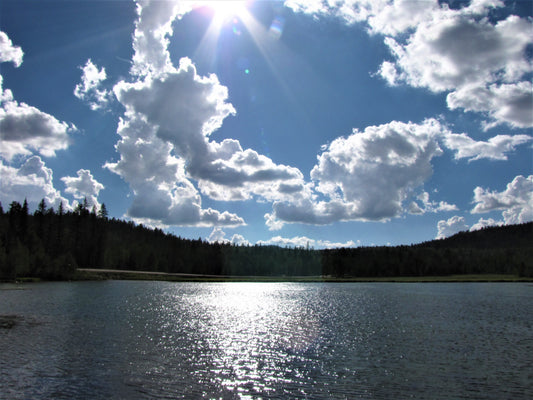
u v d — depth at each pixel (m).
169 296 94.25
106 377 26.38
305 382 25.95
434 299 94.12
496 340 40.59
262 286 156.38
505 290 130.12
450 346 37.56
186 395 23.23
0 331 42.09
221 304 79.00
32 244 163.88
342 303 83.62
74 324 47.50
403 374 27.88
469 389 24.73
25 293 90.31
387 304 81.19
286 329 47.50
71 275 148.12
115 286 125.00
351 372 28.25
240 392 23.84
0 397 22.55
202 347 36.12
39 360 30.31
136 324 48.84
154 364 29.81
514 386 25.31
